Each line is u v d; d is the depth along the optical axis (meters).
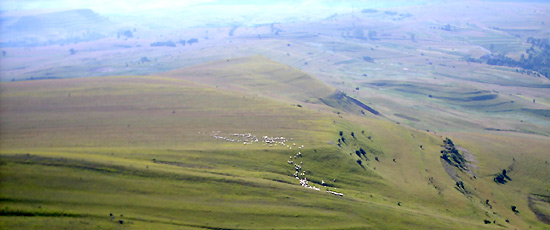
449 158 161.88
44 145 118.44
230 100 193.25
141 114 162.75
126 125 147.88
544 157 174.00
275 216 92.88
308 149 132.12
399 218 100.12
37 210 80.69
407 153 159.12
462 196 126.69
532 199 139.38
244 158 121.75
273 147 132.50
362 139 160.25
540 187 147.25
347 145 145.50
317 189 108.75
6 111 150.75
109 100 175.62
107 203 87.31
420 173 140.88
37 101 165.12
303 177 117.62
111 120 152.25
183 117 163.62
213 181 102.12
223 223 87.88
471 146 185.88
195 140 136.88
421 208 112.75
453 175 145.75
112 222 81.56
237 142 137.50
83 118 151.38
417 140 179.12
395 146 165.25
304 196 102.56
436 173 144.25
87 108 163.25
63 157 99.00
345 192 112.62
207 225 86.38
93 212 83.62
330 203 101.31
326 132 152.38
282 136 146.75
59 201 84.81
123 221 82.50
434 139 183.75
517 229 112.81
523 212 130.38
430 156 159.62
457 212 115.00
